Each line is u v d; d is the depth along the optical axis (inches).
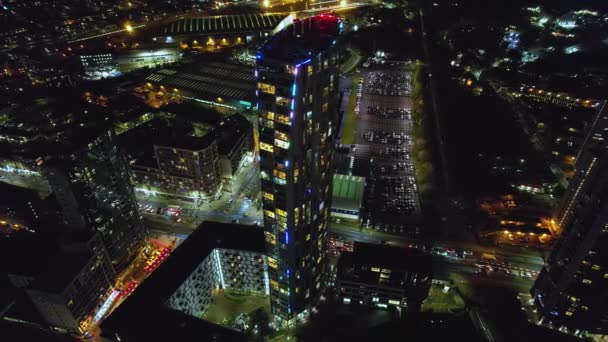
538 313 6353.3
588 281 5428.2
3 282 6801.2
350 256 6274.6
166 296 5615.2
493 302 6584.6
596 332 5935.0
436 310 6446.9
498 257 7480.3
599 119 6879.9
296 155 4505.4
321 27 4672.7
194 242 6491.1
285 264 5418.3
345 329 6141.7
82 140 5915.4
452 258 7455.7
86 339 6181.1
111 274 6761.8
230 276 6756.9
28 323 6304.1
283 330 6161.4
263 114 4389.8
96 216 6333.7
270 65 4042.8
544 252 7564.0
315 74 4249.5
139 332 5201.8
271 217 5108.3
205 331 5226.4
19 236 7386.8
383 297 6299.2
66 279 5816.9
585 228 5206.7
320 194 5315.0
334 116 5049.2
